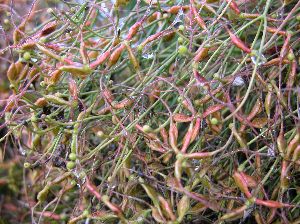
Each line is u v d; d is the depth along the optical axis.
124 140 0.25
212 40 0.25
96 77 0.29
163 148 0.23
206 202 0.20
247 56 0.22
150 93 0.24
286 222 0.22
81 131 0.25
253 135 0.26
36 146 0.27
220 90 0.23
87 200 0.28
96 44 0.28
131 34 0.24
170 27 0.24
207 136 0.24
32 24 0.34
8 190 0.37
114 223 0.26
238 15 0.23
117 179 0.26
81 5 0.26
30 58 0.23
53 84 0.25
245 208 0.21
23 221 0.36
